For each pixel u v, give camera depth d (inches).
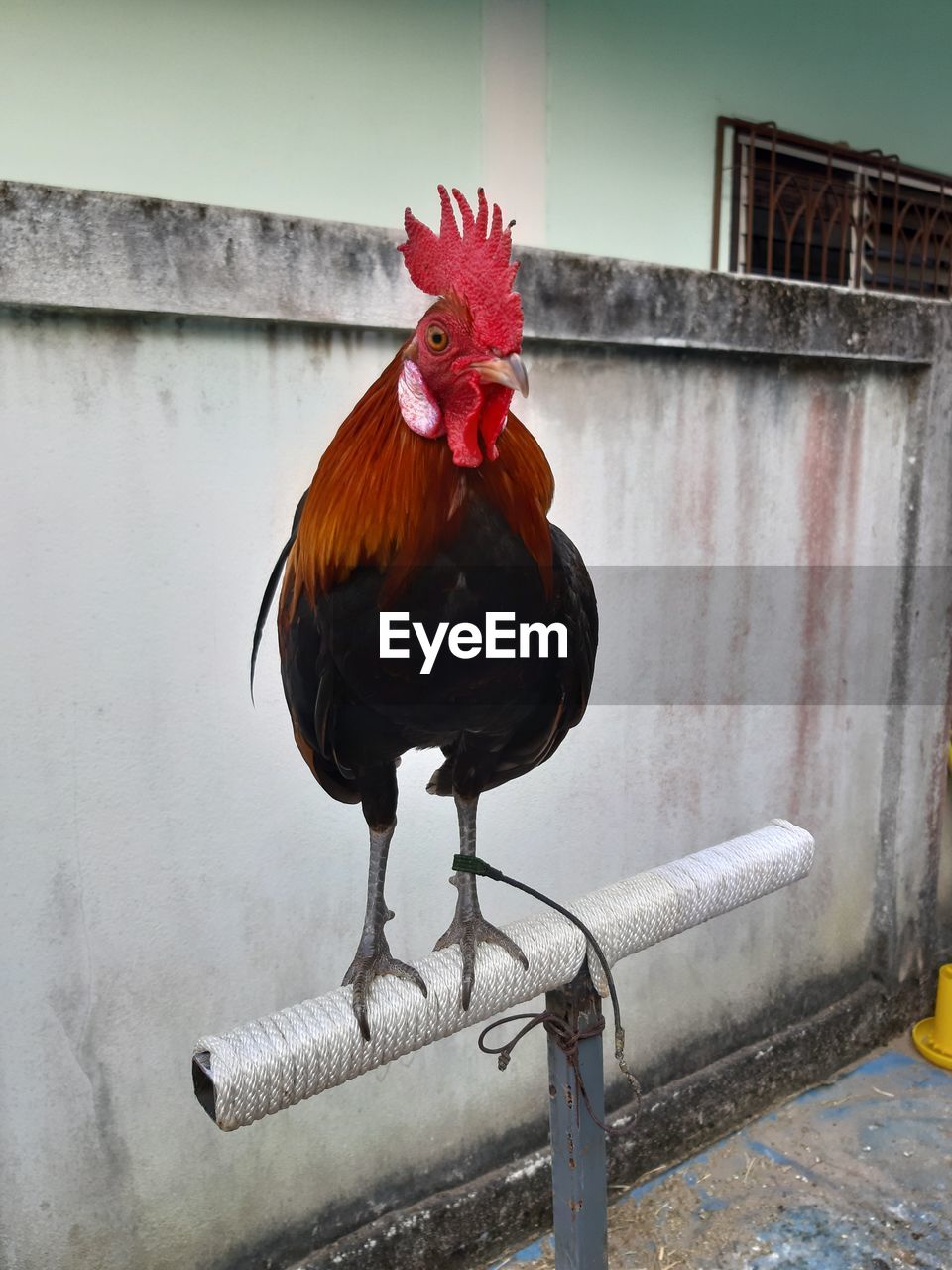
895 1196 41.6
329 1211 35.5
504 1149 39.6
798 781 46.4
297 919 32.7
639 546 38.3
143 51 43.5
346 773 23.6
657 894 24.6
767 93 61.4
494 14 50.8
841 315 40.9
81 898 29.2
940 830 53.0
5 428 26.1
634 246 58.4
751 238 63.2
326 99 47.9
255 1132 33.4
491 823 36.7
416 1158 37.4
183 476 28.4
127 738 29.0
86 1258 31.0
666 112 57.6
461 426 19.8
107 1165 30.9
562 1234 24.4
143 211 26.0
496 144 52.4
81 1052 29.9
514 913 37.9
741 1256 38.7
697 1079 45.0
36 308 25.8
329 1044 19.9
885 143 68.4
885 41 66.2
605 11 54.0
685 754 41.9
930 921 52.9
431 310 19.7
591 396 35.7
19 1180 29.5
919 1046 51.3
